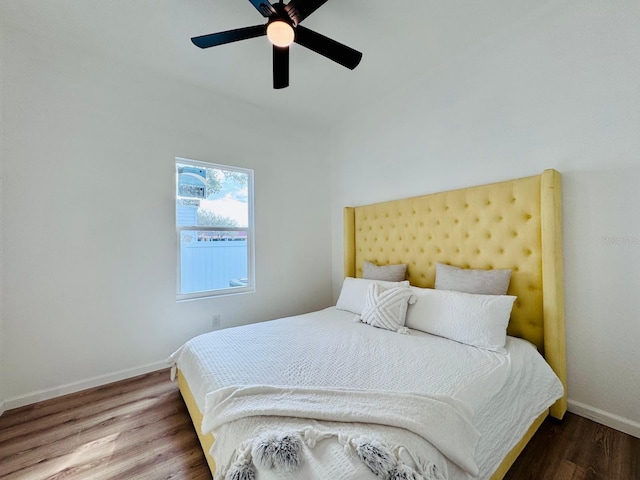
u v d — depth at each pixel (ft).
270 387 4.00
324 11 5.87
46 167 6.59
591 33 5.55
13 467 4.56
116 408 6.16
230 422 3.56
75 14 5.88
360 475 2.60
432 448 3.13
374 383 4.19
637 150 5.12
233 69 7.86
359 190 10.75
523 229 6.33
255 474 2.82
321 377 4.42
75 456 4.78
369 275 9.22
